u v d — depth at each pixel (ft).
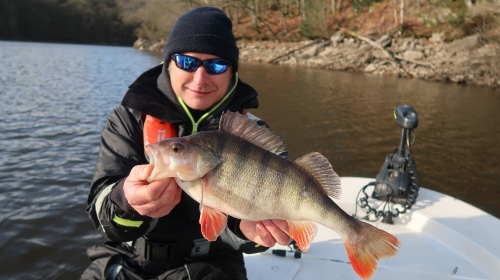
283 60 115.65
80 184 21.97
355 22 120.98
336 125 41.75
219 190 6.32
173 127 8.45
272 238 7.07
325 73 90.53
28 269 14.83
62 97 48.65
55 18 225.56
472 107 54.08
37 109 40.83
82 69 84.99
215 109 8.89
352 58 101.30
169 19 173.68
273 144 6.75
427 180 28.96
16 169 23.75
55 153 27.09
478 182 28.60
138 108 8.17
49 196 20.30
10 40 215.92
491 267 9.93
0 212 18.39
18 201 19.60
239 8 150.82
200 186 6.27
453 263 10.36
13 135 30.91
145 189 5.92
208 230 6.32
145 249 8.31
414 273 9.94
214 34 8.38
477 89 71.61
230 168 6.33
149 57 132.46
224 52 8.43
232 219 7.91
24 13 217.56
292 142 35.83
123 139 8.32
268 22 146.20
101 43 237.25
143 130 8.36
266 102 53.06
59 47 174.91
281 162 6.47
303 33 127.75
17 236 16.62
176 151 6.07
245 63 113.09
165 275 8.04
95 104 45.19
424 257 10.57
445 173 30.19
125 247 8.63
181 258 8.40
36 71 76.02
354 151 33.65
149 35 190.08
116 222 6.91
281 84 70.38
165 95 8.82
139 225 7.01
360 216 12.30
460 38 93.45
